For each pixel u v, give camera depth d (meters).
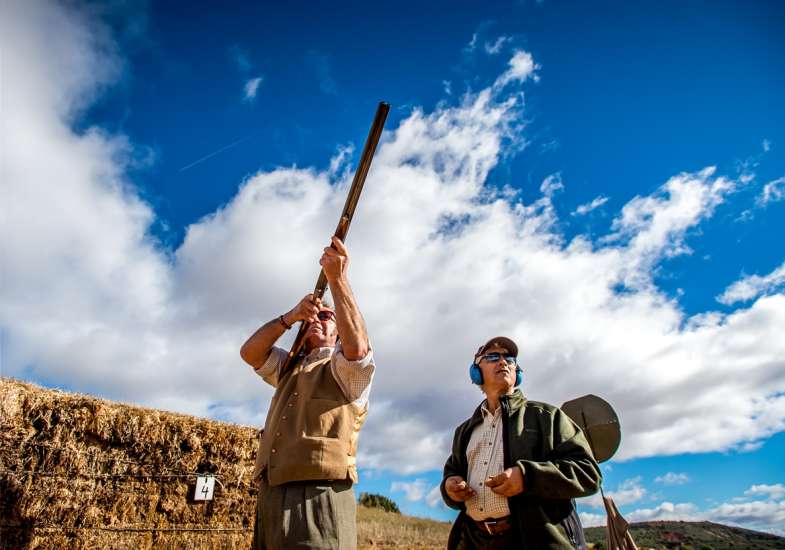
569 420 3.06
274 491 2.57
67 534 5.47
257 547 2.62
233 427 6.79
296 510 2.46
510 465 2.92
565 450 2.86
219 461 6.58
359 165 2.47
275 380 3.27
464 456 3.37
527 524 2.68
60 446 5.57
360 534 15.54
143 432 6.13
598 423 3.77
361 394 2.77
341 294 2.69
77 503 5.58
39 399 5.56
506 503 2.85
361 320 2.75
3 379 5.57
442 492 3.24
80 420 5.74
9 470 5.27
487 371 3.33
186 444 6.42
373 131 2.35
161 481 6.14
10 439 5.34
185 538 6.16
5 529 5.14
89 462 5.75
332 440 2.60
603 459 3.68
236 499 6.58
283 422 2.74
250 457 6.81
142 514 5.96
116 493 5.84
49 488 5.43
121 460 5.95
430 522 20.25
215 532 6.35
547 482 2.62
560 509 2.74
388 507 24.47
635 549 3.23
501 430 3.12
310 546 2.37
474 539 2.96
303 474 2.50
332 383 2.77
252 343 3.14
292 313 3.08
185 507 6.23
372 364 2.78
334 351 2.82
